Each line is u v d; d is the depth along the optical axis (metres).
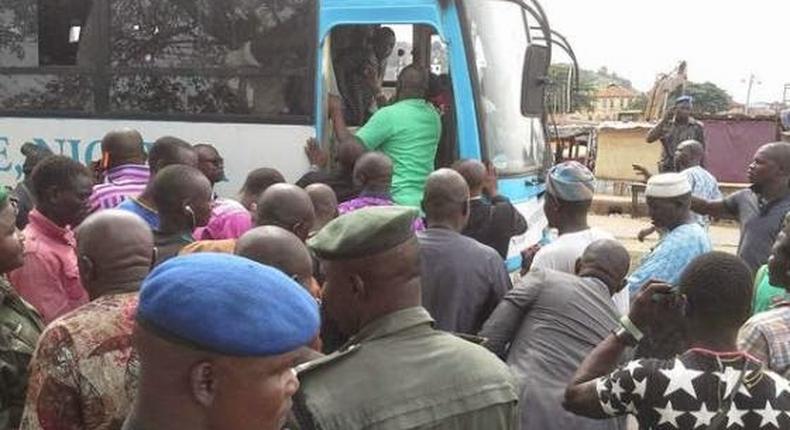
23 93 7.07
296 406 2.08
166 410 1.30
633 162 17.89
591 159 18.47
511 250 6.66
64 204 3.76
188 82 6.81
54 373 2.32
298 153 6.65
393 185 6.48
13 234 2.96
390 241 2.17
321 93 6.61
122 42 6.89
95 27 6.92
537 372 3.53
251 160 6.73
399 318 2.19
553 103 7.91
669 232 4.75
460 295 3.91
